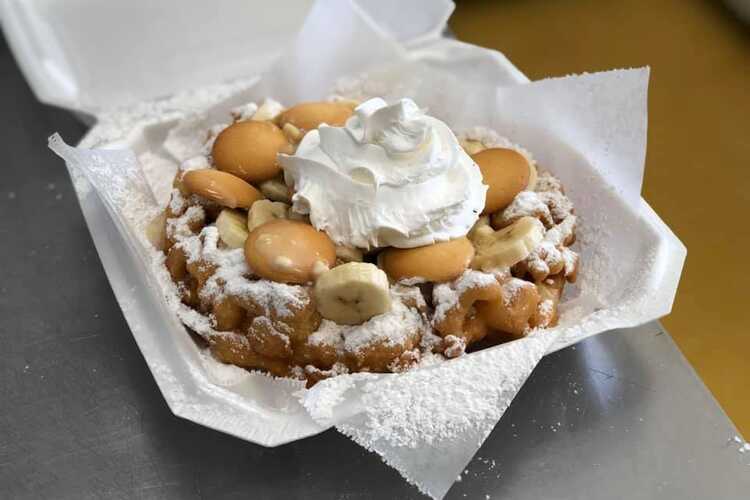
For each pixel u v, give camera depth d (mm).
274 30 679
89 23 655
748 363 551
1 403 508
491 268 477
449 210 478
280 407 455
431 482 423
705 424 474
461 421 431
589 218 519
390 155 478
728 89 714
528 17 809
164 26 665
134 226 508
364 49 606
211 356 478
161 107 621
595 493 454
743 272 594
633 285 479
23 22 649
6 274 569
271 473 466
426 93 586
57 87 645
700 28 770
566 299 507
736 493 453
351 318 463
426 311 471
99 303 548
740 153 665
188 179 491
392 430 430
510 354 446
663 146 672
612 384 488
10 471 482
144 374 512
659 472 459
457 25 810
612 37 777
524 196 502
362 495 457
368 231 472
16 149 646
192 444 481
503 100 562
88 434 491
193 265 479
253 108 562
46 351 527
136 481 472
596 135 524
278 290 455
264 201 496
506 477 459
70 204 606
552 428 474
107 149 525
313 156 487
